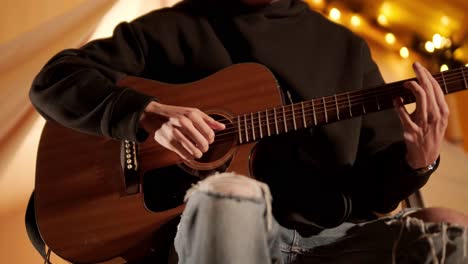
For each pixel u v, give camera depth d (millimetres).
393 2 2350
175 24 1378
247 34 1329
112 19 2119
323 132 1232
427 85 1067
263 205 730
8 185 1732
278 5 1363
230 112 1242
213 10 1388
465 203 1927
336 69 1324
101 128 1109
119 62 1343
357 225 1030
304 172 1218
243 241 695
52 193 1234
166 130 1060
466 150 2219
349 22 2482
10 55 1905
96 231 1181
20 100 1859
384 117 1309
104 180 1227
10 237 1666
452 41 2387
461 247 849
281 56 1312
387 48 2469
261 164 1225
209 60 1327
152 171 1212
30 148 1817
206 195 712
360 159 1283
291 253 1029
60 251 1180
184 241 749
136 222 1165
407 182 1174
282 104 1238
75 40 2002
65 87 1188
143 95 1106
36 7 1995
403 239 897
